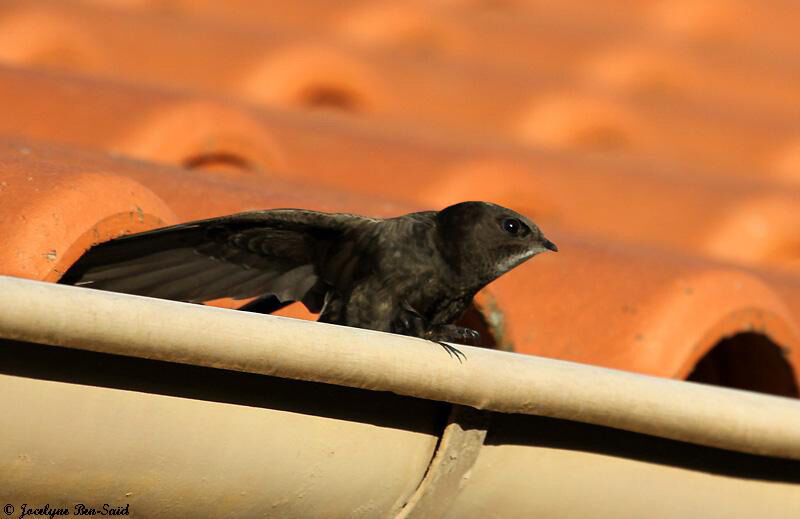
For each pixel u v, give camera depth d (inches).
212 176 356.5
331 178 492.1
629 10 879.1
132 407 212.5
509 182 522.6
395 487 245.8
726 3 896.3
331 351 220.2
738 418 270.5
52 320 196.9
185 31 650.2
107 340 201.8
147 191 273.4
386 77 671.1
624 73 767.7
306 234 255.8
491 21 805.2
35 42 598.5
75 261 255.4
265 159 442.6
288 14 762.8
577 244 370.3
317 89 655.8
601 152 642.8
